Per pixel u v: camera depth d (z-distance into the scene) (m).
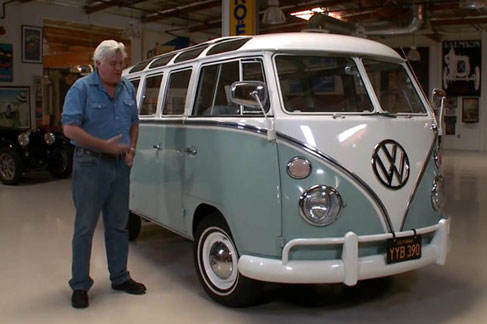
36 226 6.16
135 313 3.49
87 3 13.08
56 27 13.88
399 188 3.23
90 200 3.54
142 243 5.37
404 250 3.21
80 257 3.61
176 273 4.37
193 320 3.35
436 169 3.54
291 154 3.05
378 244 3.17
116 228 3.83
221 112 3.54
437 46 17.67
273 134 3.07
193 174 3.76
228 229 3.44
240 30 8.03
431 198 3.43
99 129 3.51
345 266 3.01
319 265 3.00
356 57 3.50
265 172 3.10
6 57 12.13
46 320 3.38
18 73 12.37
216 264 3.61
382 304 3.62
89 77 3.53
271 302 3.65
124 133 3.63
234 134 3.30
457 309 3.53
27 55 12.47
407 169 3.29
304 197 3.01
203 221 3.68
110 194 3.72
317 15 10.74
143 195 4.73
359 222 3.09
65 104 3.44
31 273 4.38
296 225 3.03
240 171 3.24
